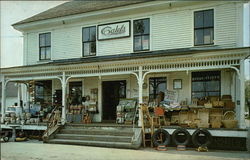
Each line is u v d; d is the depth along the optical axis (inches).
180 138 434.0
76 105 585.6
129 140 423.5
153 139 416.2
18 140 511.8
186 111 469.1
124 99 540.4
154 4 530.3
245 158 331.6
